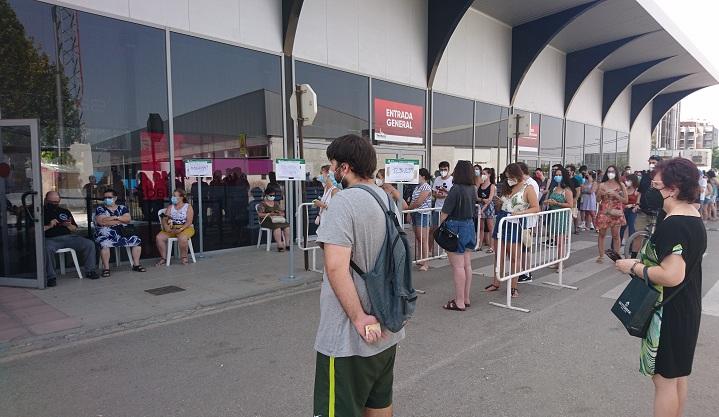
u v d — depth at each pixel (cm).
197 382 365
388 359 210
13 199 622
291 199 999
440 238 543
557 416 312
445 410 320
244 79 912
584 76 1897
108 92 746
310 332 478
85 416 316
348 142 209
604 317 523
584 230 1281
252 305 576
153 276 703
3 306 552
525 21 1538
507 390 349
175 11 804
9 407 328
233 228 920
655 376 256
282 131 983
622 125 2575
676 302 242
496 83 1560
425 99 1303
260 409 323
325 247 193
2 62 668
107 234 696
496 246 600
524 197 589
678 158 250
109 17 735
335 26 1055
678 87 2709
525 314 536
